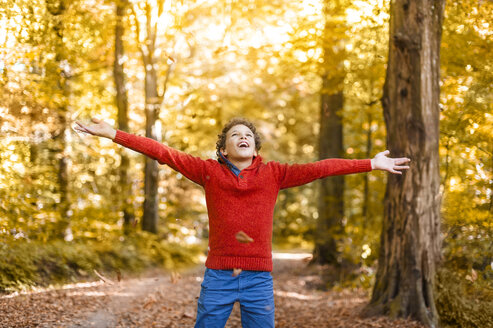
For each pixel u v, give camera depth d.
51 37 7.64
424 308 5.26
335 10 7.79
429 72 5.42
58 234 9.53
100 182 13.98
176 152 3.11
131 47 12.60
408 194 5.43
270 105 15.91
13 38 6.82
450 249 5.60
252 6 8.69
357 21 7.80
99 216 11.05
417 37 5.36
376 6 7.18
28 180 7.71
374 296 5.71
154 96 12.02
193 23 11.99
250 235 2.97
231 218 2.97
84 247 9.57
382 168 3.10
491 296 5.15
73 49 8.59
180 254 13.34
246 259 2.95
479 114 6.06
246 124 3.25
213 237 3.03
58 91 8.02
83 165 12.12
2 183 6.94
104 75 12.80
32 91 7.35
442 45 6.52
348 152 9.68
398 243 5.50
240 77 14.65
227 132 3.21
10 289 6.45
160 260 11.90
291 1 8.41
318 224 11.21
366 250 8.49
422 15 5.37
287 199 24.89
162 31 11.59
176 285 8.71
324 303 7.24
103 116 12.77
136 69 13.73
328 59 8.35
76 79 11.16
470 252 5.46
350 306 6.56
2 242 7.07
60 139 9.61
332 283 9.04
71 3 8.05
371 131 9.44
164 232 14.80
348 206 11.08
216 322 2.96
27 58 7.23
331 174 3.11
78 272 8.48
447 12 6.57
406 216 5.44
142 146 2.99
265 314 2.97
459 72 6.60
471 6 6.28
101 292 7.12
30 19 7.09
